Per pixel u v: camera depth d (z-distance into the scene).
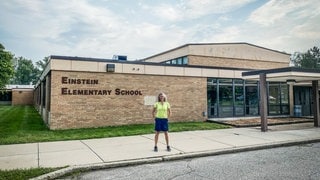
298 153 9.09
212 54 24.42
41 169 6.57
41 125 15.48
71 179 6.27
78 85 14.05
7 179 5.81
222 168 7.12
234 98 19.88
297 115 21.92
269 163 7.64
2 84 31.12
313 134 12.74
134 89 15.69
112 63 14.99
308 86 23.45
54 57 13.48
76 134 12.00
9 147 9.37
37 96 31.39
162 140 10.84
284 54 28.75
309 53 87.00
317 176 6.33
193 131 13.44
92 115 14.37
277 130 14.16
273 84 21.77
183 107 17.42
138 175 6.53
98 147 9.42
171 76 17.05
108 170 7.04
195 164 7.60
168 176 6.41
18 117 21.08
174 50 25.83
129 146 9.62
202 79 18.31
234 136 11.97
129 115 15.46
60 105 13.58
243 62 26.03
